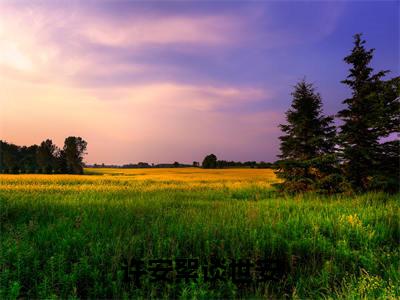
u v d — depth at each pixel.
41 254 5.65
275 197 15.75
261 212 9.69
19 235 6.56
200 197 16.59
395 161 13.81
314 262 5.60
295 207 10.96
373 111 14.19
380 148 14.00
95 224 7.64
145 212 9.93
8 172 75.25
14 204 10.34
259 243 6.19
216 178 41.12
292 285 4.85
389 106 13.77
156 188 23.08
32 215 9.15
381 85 13.93
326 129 15.25
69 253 5.70
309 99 15.46
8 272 4.50
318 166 14.66
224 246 6.12
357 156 14.21
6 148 97.19
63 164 84.06
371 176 13.85
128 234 6.80
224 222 7.80
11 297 3.89
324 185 14.66
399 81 13.35
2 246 5.58
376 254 5.93
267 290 4.67
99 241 6.10
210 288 4.65
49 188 21.02
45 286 4.12
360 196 12.94
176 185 26.78
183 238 6.50
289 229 7.45
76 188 21.64
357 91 14.93
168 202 13.12
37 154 97.38
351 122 14.76
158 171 84.75
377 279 4.70
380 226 7.59
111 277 4.67
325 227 7.74
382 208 9.84
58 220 8.32
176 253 5.59
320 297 4.47
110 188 22.53
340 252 6.03
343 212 9.51
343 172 14.55
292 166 15.27
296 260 5.80
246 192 19.56
